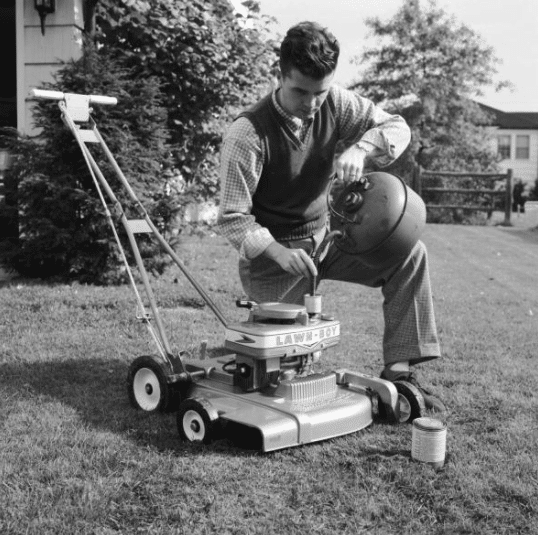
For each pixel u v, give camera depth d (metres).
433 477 2.97
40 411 3.70
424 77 27.02
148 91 7.53
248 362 3.38
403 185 3.47
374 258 3.49
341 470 3.03
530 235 16.05
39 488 2.80
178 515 2.61
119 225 7.22
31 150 7.27
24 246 7.32
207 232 12.02
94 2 7.99
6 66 11.96
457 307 7.16
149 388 3.74
